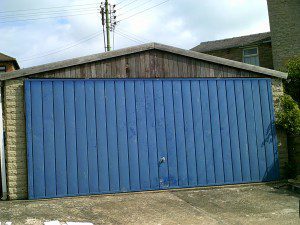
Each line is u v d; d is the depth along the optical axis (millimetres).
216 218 6562
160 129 8836
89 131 8367
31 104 8102
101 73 8602
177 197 8078
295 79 13312
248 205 7414
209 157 9086
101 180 8336
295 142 9852
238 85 9531
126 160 8523
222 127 9273
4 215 6590
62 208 7141
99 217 6582
